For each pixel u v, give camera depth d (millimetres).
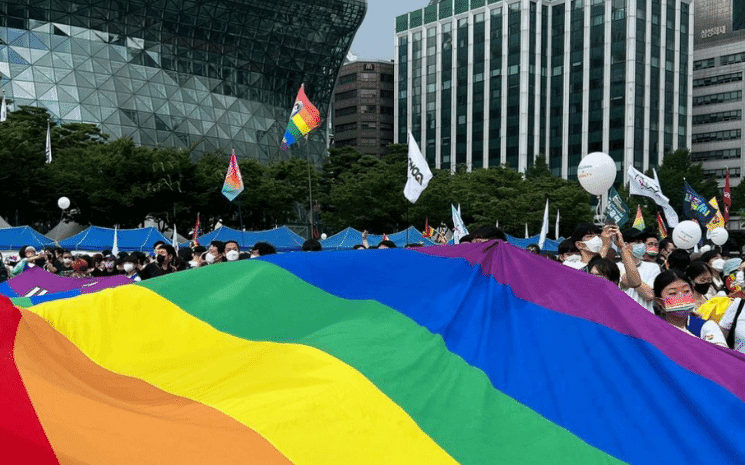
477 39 110062
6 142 40312
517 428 3438
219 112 80062
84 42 73688
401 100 122000
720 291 9539
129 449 2564
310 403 3115
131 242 28812
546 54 106938
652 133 100812
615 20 100688
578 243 7992
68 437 2525
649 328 4008
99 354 3754
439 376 3605
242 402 3104
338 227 57781
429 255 4562
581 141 103688
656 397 3707
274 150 83188
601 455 3389
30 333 3578
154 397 3332
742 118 115500
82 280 8570
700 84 120375
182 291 4160
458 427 3338
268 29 81438
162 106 75812
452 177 66312
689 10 105750
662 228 22312
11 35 70250
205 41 79938
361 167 62094
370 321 3922
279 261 4461
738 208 85438
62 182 43500
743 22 119000
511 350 3939
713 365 3836
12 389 2738
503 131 105938
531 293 4297
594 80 102625
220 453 2703
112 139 70500
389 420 3213
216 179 49031
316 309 4137
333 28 84375
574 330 4047
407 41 121000
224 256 10969
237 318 4004
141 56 76688
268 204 53875
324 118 89812
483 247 4543
